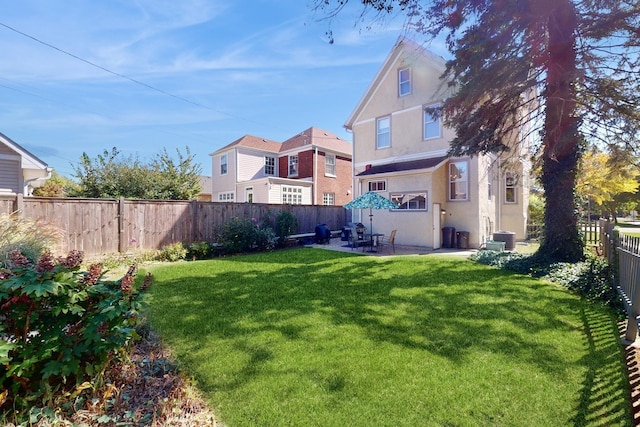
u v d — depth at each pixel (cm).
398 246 1318
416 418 246
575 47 710
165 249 973
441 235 1302
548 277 691
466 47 736
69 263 252
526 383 291
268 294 577
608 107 700
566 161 797
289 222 1311
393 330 411
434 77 1352
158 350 358
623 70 698
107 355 261
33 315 234
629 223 3322
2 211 754
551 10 631
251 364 326
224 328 419
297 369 315
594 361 331
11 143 997
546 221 829
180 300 540
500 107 833
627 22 618
